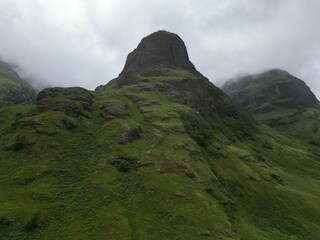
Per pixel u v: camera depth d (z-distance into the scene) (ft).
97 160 477.77
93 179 427.74
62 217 357.00
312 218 487.61
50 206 371.35
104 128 568.41
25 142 499.10
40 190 399.03
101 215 359.25
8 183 413.18
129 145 515.50
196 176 438.40
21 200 377.71
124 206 382.01
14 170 442.91
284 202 515.50
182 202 383.24
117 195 399.85
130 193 406.82
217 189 444.55
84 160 477.36
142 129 562.25
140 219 353.51
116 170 453.99
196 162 478.59
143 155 475.31
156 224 346.33
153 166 445.37
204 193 410.31
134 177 440.04
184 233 335.67
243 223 414.41
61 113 587.27
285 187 585.22
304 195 550.77
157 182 413.18
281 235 423.23
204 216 365.40
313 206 516.32
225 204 422.00
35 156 472.85
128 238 325.83
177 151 481.46
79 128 563.48
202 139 594.65
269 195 525.34
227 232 348.38
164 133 542.98
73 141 519.60
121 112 621.31
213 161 556.51
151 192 397.19
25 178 418.92
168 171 434.71
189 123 628.28
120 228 338.95
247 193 513.04
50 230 334.85
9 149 497.05
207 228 347.36
